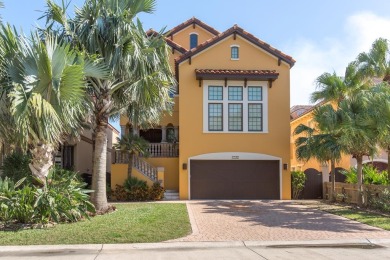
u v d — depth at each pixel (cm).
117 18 1462
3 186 1220
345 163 2534
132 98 1520
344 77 2044
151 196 2153
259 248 986
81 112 1331
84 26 1467
